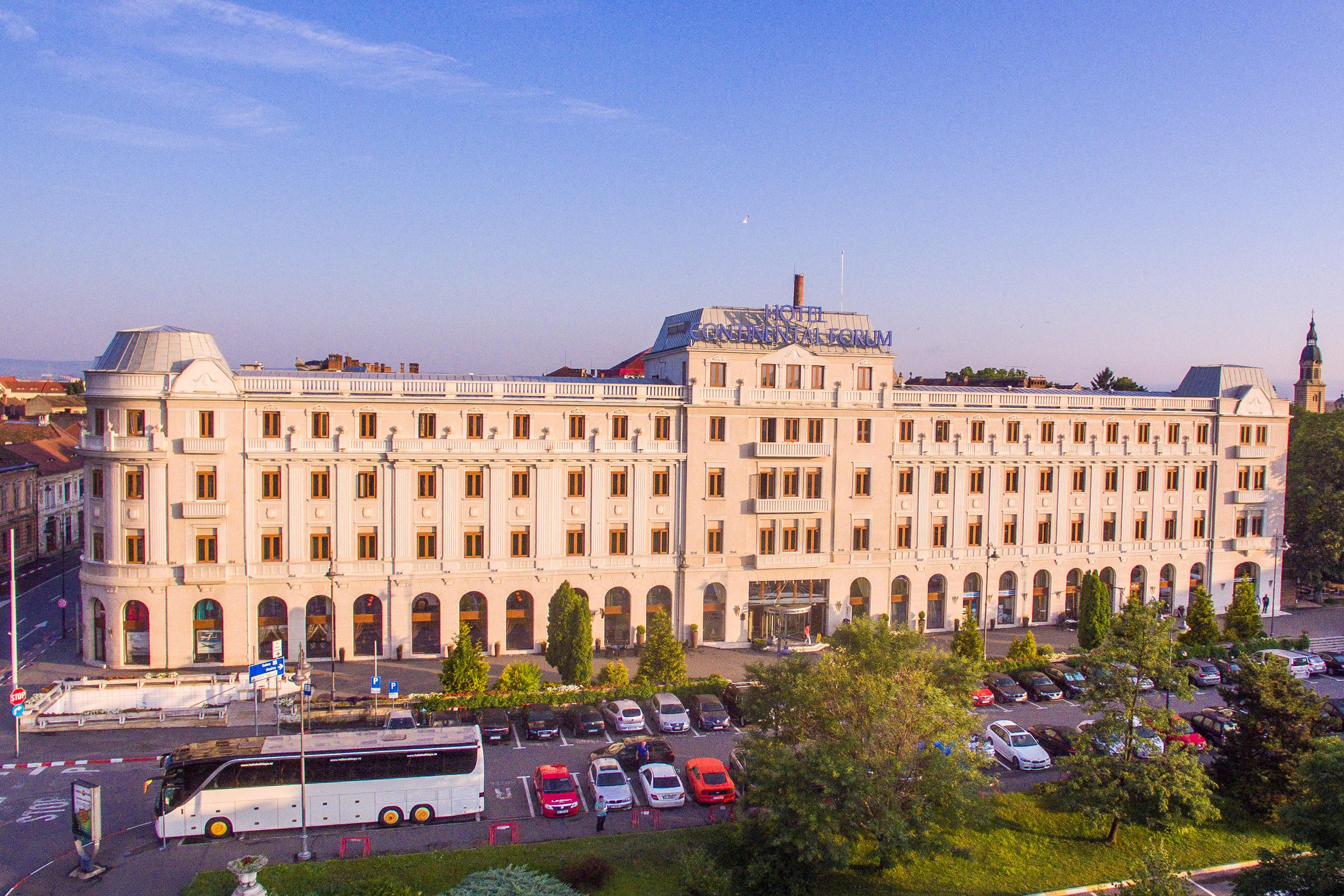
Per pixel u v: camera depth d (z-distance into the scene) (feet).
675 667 237.04
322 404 251.80
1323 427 377.50
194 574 244.63
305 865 146.82
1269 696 177.58
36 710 207.21
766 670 180.86
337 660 256.11
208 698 219.82
